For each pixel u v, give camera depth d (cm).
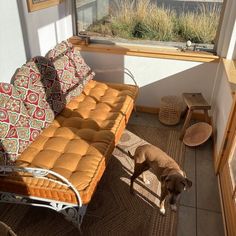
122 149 263
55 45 289
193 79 293
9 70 221
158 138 280
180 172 185
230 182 198
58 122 228
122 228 190
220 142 237
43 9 256
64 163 182
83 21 315
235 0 243
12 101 196
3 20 205
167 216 199
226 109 234
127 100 258
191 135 275
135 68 302
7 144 181
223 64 262
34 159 186
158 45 302
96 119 230
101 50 298
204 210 205
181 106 304
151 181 228
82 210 169
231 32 256
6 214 198
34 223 192
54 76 237
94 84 287
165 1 284
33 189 167
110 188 221
